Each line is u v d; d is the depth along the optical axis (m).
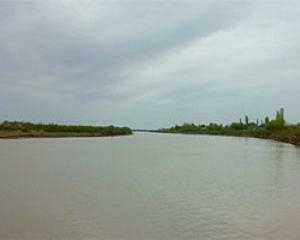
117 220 15.40
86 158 43.62
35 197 20.16
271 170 32.78
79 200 19.47
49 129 114.94
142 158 44.84
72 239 12.98
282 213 16.72
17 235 13.41
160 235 13.51
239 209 17.58
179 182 25.84
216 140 105.06
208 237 13.27
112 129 144.12
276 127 103.50
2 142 75.00
